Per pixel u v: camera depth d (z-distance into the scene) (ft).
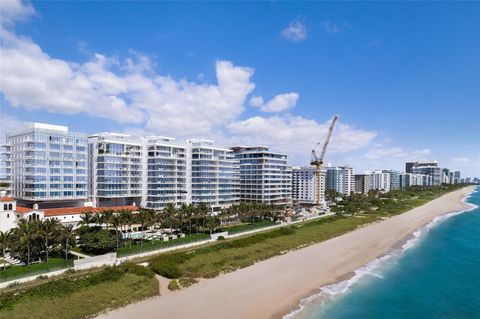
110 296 187.01
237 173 631.15
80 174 401.29
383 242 384.88
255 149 632.79
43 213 326.65
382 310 191.42
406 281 243.81
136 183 460.14
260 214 469.16
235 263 269.64
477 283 242.37
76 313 167.94
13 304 163.53
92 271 218.18
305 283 232.32
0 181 420.36
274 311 183.73
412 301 206.18
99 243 257.96
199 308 183.83
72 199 393.09
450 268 279.90
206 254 275.59
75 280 192.85
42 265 210.79
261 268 267.59
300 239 371.15
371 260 301.63
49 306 168.96
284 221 484.74
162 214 348.79
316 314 182.39
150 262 242.58
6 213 302.45
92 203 431.43
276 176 636.07
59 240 237.25
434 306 199.82
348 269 270.67
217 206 537.65
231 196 570.05
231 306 188.24
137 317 170.09
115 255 247.09
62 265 216.54
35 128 364.17
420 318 183.73
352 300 204.23
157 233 350.84
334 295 211.41
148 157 469.57
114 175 436.35
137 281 207.41
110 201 443.32
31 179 361.51
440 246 368.07
